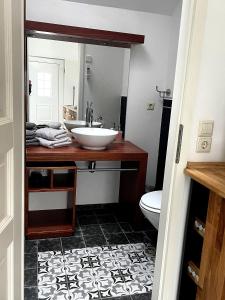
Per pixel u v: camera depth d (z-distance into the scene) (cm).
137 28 276
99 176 300
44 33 250
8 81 90
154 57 288
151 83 294
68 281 188
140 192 259
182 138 128
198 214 134
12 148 96
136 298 176
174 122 130
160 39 285
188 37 120
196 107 129
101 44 270
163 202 142
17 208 104
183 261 143
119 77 284
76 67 270
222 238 113
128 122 297
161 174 307
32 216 266
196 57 121
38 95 263
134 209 265
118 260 214
